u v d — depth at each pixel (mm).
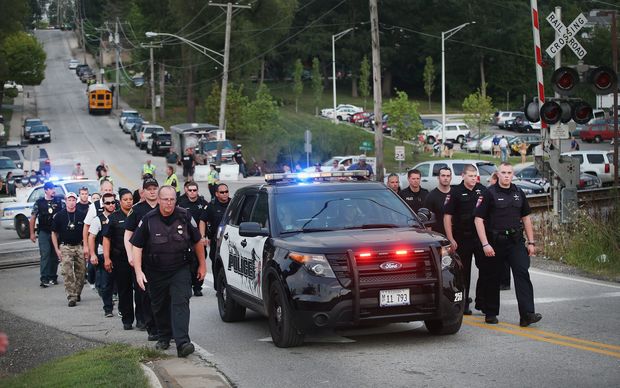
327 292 10656
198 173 58250
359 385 9242
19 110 117188
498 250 12461
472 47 120000
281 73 144375
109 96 114750
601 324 12422
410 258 10883
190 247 11156
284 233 11883
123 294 13734
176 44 109625
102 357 10617
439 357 10469
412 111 71500
